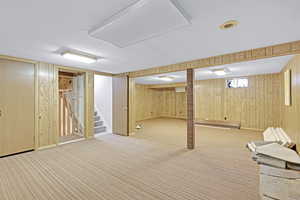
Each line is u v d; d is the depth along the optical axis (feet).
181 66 12.46
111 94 18.57
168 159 9.98
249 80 19.84
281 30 6.66
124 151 11.55
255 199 5.96
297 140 9.78
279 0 4.57
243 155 10.69
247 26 6.30
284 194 5.27
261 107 18.94
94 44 8.27
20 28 6.40
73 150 11.78
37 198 5.96
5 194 6.20
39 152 11.25
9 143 10.42
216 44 8.36
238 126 20.12
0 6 4.81
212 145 13.03
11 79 10.52
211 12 5.25
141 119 29.84
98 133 17.83
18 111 10.81
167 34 7.01
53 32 6.79
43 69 12.06
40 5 4.80
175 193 6.36
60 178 7.51
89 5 4.81
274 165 5.49
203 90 23.94
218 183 7.13
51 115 12.52
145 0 4.37
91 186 6.84
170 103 33.40
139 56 10.59
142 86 30.27
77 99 16.58
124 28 6.09
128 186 6.86
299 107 9.36
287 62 12.48
